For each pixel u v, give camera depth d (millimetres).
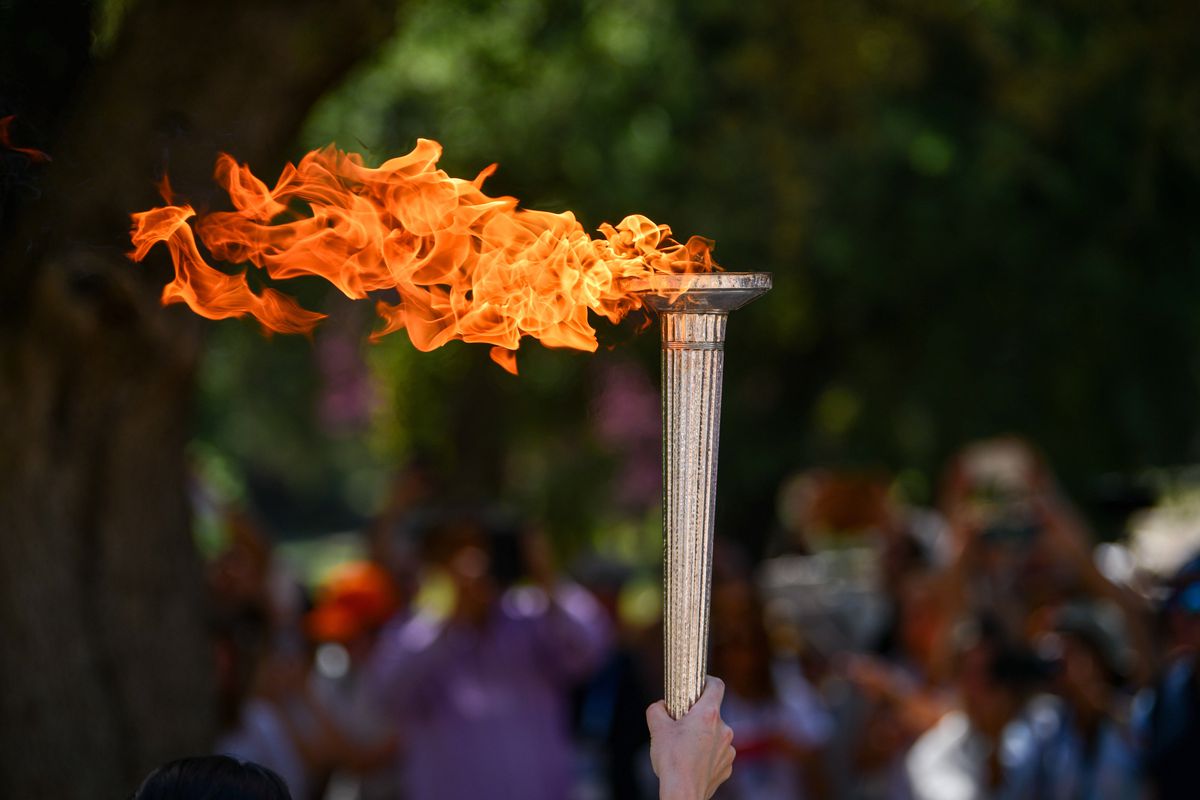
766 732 15352
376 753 16656
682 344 5789
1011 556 15805
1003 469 16703
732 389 26141
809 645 17891
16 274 10016
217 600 15117
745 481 25719
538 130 22344
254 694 14094
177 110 10234
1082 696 13844
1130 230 21766
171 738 11398
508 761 16078
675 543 5887
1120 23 18281
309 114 11031
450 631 16469
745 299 5754
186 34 10367
